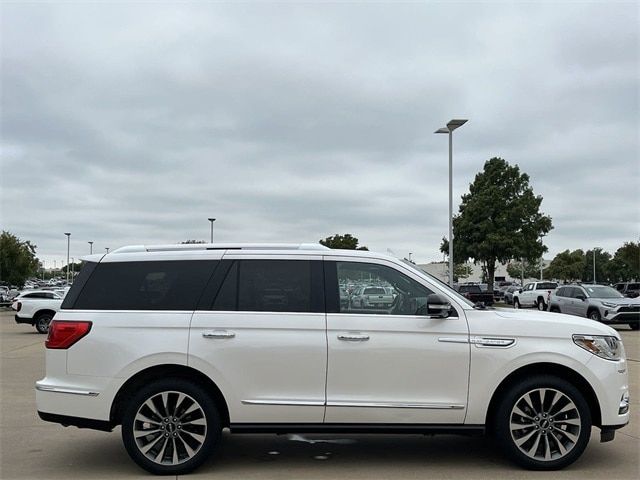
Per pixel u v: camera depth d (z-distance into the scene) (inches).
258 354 222.4
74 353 224.8
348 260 235.8
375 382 222.8
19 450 257.4
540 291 1514.5
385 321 225.8
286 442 268.7
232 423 222.5
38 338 851.4
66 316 229.1
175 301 229.6
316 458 243.4
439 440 272.4
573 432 224.2
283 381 222.7
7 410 337.1
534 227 1635.1
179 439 221.9
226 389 221.6
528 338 226.2
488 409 227.9
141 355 221.6
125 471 227.6
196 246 240.5
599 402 224.5
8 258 2091.5
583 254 3981.3
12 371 494.6
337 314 227.0
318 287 231.0
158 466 220.1
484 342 224.2
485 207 1627.7
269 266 234.2
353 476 219.5
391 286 233.1
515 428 224.5
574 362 224.1
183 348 222.1
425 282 233.6
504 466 231.8
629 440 269.6
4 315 1615.4
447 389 223.6
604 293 978.1
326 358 222.4
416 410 222.1
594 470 225.9
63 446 263.7
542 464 223.3
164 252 237.5
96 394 221.9
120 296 231.0
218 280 232.1
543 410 224.8
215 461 239.3
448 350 223.8
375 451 254.1
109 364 222.7
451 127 997.2
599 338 228.1
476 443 267.3
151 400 221.6
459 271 3324.3
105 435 283.6
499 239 1590.8
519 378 228.2
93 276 234.8
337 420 222.2
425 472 224.4
